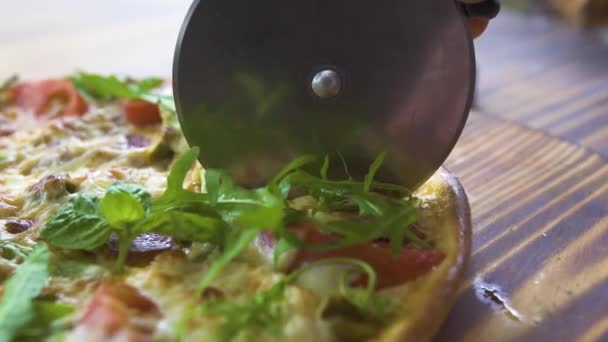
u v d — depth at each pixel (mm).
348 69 238
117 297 217
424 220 250
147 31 512
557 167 309
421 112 240
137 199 232
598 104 397
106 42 491
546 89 423
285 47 237
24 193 269
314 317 217
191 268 233
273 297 213
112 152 295
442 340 239
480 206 290
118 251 240
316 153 247
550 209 286
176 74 238
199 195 234
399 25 232
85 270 233
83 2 589
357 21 233
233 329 208
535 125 380
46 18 547
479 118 347
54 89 341
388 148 245
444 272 231
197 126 244
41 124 329
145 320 213
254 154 247
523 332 240
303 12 234
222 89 240
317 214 239
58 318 219
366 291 220
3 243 243
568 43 498
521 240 273
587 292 251
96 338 206
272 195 228
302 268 224
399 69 237
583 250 267
